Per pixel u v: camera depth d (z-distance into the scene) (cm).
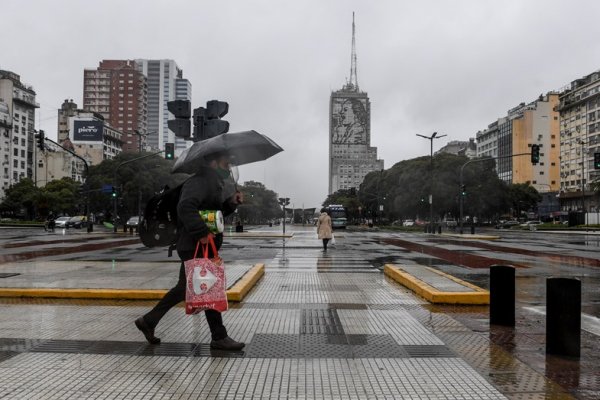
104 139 14025
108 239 2980
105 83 18175
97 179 6372
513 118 13500
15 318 626
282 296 809
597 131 9656
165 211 517
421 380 392
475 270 1278
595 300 813
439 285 827
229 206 523
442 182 6575
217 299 460
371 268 1295
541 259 1648
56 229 5534
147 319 495
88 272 1026
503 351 481
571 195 10181
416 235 4109
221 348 476
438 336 542
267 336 536
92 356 455
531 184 12581
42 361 439
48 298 775
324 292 852
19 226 6091
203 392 365
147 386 377
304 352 473
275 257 1672
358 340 520
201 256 476
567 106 10669
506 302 598
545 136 12650
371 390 370
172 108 1194
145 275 973
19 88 11125
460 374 407
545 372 415
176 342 505
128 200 6106
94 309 689
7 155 10594
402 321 619
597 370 421
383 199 8269
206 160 489
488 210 7319
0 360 442
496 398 355
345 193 14012
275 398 354
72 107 14138
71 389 369
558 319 466
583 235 4503
